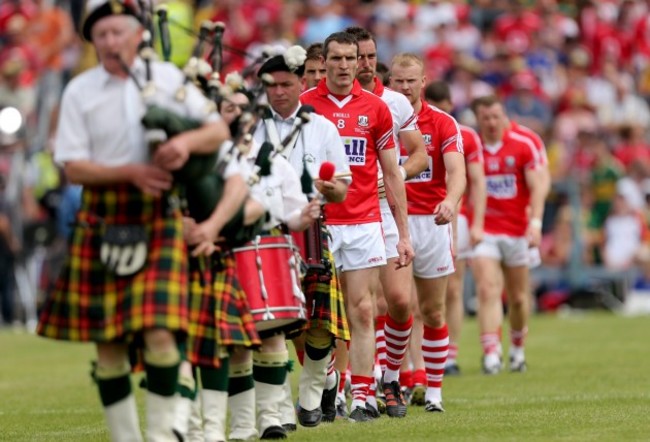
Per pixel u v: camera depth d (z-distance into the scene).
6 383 45.09
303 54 30.86
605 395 37.31
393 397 33.47
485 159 50.09
